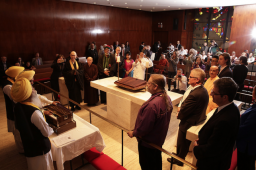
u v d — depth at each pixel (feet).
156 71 25.93
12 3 24.39
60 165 6.78
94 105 16.16
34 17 26.78
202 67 21.07
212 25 41.93
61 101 15.88
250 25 32.96
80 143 7.28
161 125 6.00
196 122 7.61
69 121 7.74
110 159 8.21
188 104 7.44
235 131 4.77
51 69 21.85
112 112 12.59
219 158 4.90
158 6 36.01
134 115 11.71
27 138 5.68
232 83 4.77
